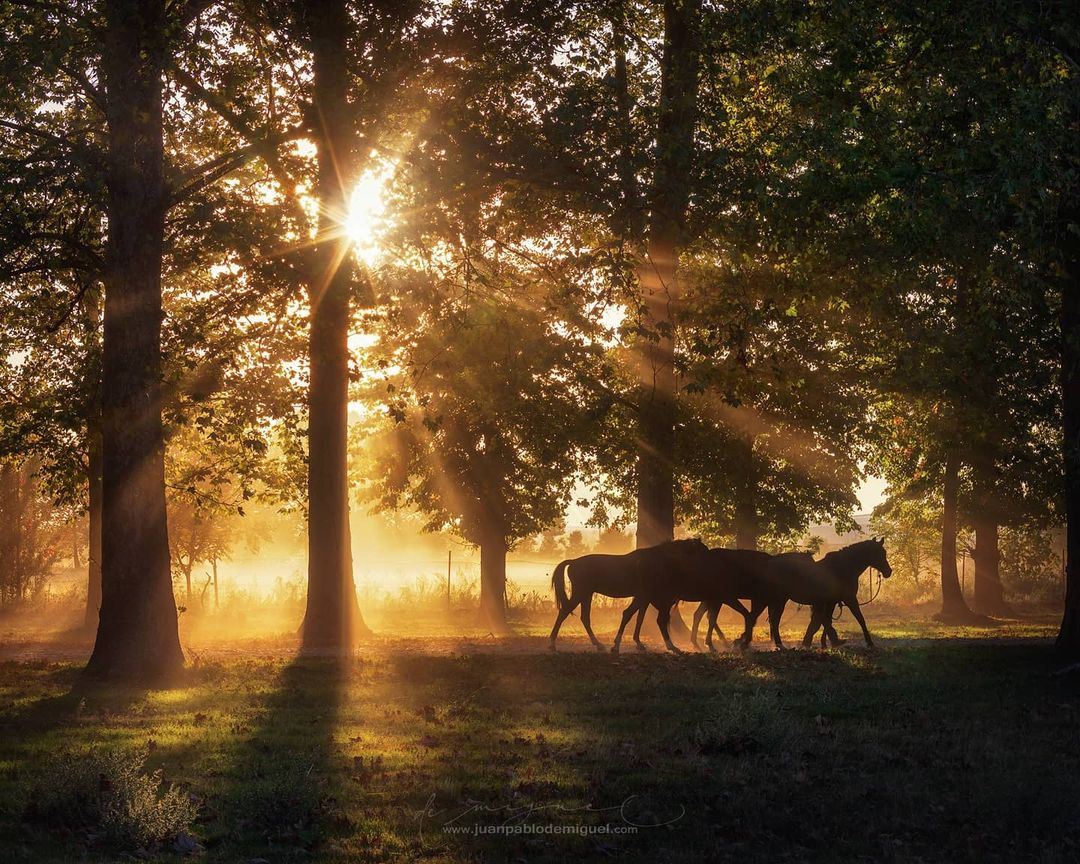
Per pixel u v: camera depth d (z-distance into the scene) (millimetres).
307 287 18906
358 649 22375
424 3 18500
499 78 19047
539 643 23922
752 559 21734
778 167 17562
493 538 37500
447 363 21578
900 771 10391
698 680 16453
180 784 9523
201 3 17688
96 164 17391
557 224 20250
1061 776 10258
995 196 15469
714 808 9086
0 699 15312
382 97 18203
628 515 38125
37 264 18469
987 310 18844
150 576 18109
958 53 16797
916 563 51969
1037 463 34688
